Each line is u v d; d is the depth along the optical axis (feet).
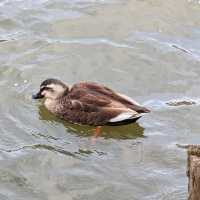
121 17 64.39
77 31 62.34
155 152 48.57
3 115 51.88
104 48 60.08
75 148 49.06
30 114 52.54
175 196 44.16
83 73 56.95
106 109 50.80
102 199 43.83
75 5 65.92
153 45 60.75
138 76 56.90
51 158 47.62
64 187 44.83
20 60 58.03
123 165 47.21
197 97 54.65
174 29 63.16
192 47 60.85
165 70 57.77
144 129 51.08
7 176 45.73
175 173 46.42
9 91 54.39
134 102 50.85
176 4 66.39
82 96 51.80
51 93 53.11
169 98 54.39
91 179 45.62
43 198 43.80
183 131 50.80
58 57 58.59
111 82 56.03
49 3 65.98
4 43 60.23
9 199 43.57
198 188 35.37
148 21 63.98
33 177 45.75
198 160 35.35
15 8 65.21
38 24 63.05
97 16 64.39
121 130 51.16
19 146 48.75
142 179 45.75
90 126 51.80
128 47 60.39
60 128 51.57
